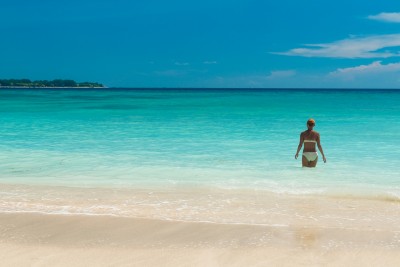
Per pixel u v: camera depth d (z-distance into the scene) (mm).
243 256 5492
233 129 20531
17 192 8641
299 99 71250
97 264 5262
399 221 6887
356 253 5570
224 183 9453
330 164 11719
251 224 6695
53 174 10461
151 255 5539
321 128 20969
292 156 12961
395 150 14047
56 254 5562
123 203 7852
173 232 6359
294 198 8234
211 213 7270
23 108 38469
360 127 21469
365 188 8977
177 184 9367
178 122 24625
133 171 10781
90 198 8188
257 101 60938
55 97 74125
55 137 17500
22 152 13633
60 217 6977
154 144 15484
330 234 6262
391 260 5367
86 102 53688
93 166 11414
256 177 10078
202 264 5266
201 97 82875
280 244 5883
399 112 33688
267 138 17141
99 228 6516
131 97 79875
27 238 6109
